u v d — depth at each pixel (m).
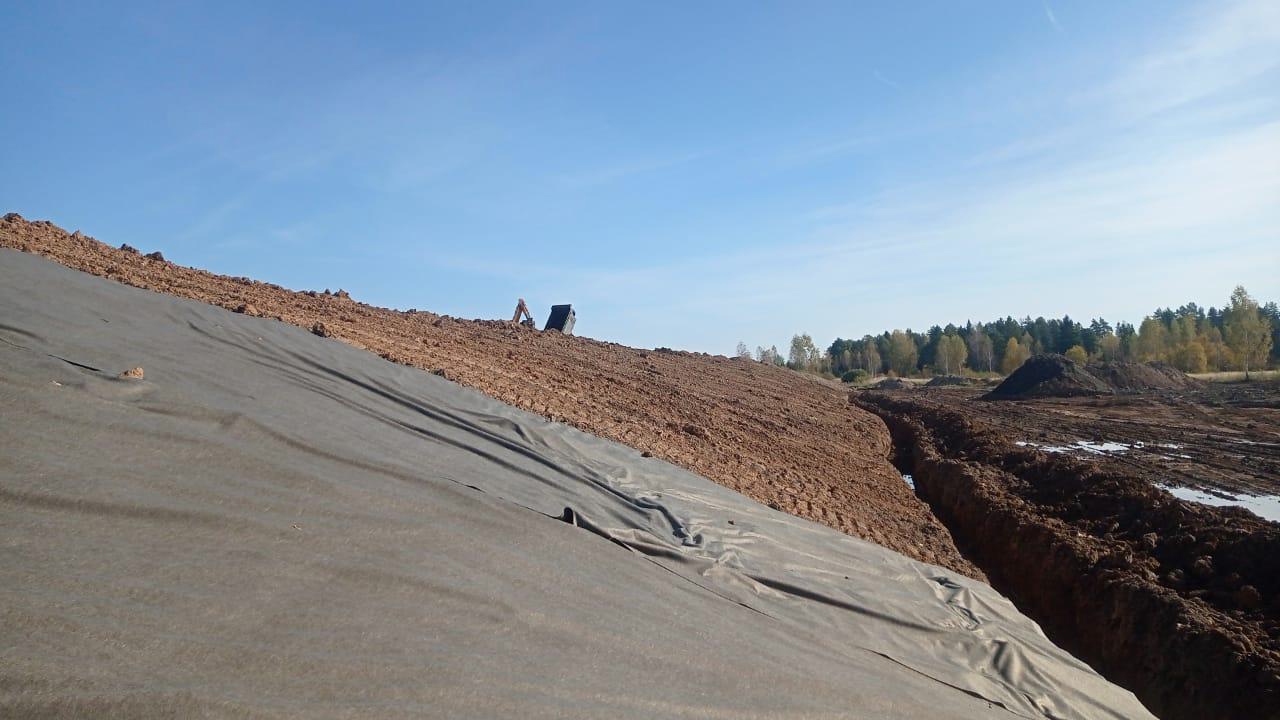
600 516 6.44
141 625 2.90
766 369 35.75
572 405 11.34
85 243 11.18
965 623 6.86
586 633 4.13
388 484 5.16
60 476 3.73
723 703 3.93
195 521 3.78
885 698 4.70
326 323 10.84
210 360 6.72
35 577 2.97
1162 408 27.92
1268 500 12.66
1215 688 6.62
